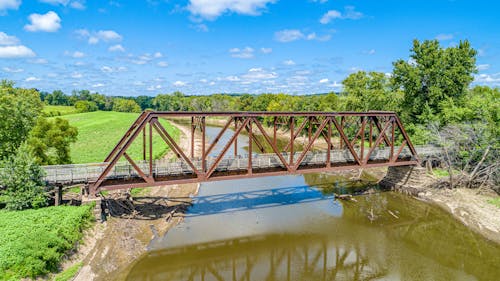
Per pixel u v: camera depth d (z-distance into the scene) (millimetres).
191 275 21859
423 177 38312
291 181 44406
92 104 196250
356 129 64750
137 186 26688
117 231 26047
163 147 65500
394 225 30406
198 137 87125
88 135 87188
